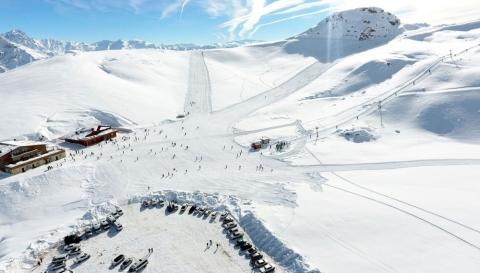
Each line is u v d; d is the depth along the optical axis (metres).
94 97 118.81
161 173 75.94
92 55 171.38
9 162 75.12
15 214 64.06
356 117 100.06
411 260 45.59
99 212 62.50
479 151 76.06
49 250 53.22
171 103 129.50
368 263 45.69
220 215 60.12
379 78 127.38
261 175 73.94
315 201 61.41
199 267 48.38
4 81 133.25
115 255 51.75
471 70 106.06
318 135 93.81
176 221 59.16
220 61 192.50
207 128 105.19
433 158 74.75
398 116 96.56
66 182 71.88
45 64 151.62
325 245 49.88
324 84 137.50
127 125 108.50
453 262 44.50
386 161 75.81
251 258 49.44
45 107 109.56
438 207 56.06
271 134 97.56
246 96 138.75
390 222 53.50
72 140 92.81
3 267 48.59
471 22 184.50
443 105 94.25
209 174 75.12
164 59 180.62
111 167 78.12
